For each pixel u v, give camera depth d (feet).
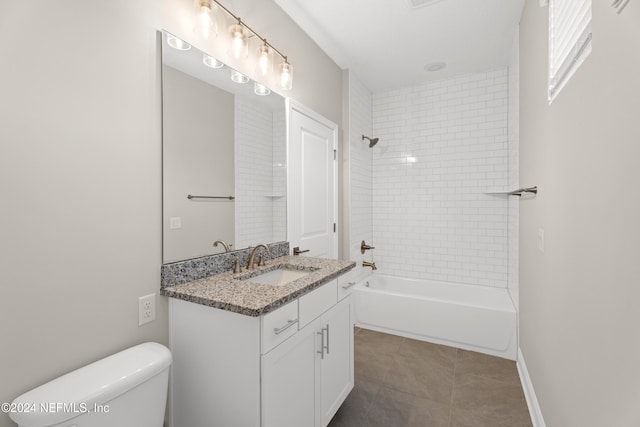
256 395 3.67
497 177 10.46
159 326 4.28
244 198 5.93
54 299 3.24
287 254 7.16
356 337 9.30
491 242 10.62
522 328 7.39
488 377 7.11
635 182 2.29
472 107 10.78
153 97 4.22
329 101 9.34
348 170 10.21
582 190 3.41
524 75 7.17
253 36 6.06
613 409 2.67
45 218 3.16
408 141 11.84
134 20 3.99
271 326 3.76
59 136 3.26
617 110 2.56
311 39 8.34
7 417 2.92
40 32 3.11
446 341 8.75
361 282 10.89
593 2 3.03
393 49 9.00
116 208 3.79
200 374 4.11
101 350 3.64
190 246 4.81
